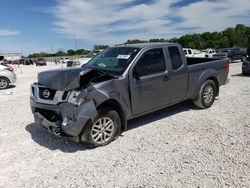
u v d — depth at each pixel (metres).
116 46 6.20
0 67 12.48
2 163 4.24
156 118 6.32
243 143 4.71
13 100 9.12
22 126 6.03
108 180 3.67
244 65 14.41
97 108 4.64
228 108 7.08
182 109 7.04
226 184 3.46
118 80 4.89
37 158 4.39
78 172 3.91
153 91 5.50
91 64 5.81
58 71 5.00
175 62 6.02
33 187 3.56
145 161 4.17
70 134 4.39
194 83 6.56
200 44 92.69
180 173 3.78
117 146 4.77
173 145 4.74
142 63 5.34
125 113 5.06
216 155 4.29
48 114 4.82
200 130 5.45
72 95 4.39
